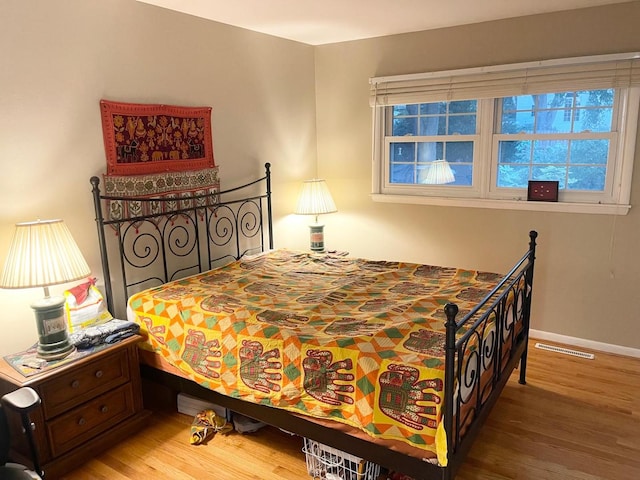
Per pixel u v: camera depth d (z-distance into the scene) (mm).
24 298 2496
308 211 4051
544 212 3523
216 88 3469
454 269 3182
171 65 3131
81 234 2719
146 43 2963
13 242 2234
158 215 3076
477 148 3764
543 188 3512
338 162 4441
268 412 2270
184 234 3318
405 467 1895
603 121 3307
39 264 2229
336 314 2443
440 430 1760
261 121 3891
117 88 2824
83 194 2711
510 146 3654
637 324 3342
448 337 1707
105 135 2771
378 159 4203
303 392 2107
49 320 2309
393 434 1879
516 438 2498
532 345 3588
